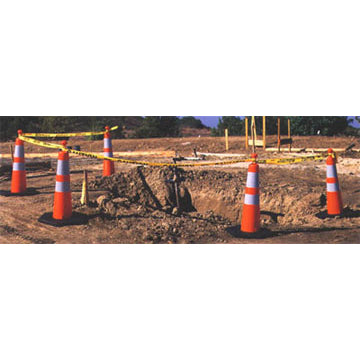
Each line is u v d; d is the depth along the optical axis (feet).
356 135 59.72
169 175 25.75
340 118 60.29
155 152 47.96
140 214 22.71
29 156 46.85
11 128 68.23
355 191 26.48
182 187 25.26
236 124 72.84
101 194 25.25
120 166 38.68
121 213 22.49
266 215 23.09
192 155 47.34
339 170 34.42
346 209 22.15
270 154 45.75
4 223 20.99
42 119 73.00
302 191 23.80
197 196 25.05
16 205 24.06
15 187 27.02
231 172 29.66
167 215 22.98
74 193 25.70
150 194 25.40
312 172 33.06
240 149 50.03
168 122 70.54
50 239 19.25
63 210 21.20
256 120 65.92
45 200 25.23
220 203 24.32
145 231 20.21
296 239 19.04
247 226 20.03
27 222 21.22
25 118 70.74
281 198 23.36
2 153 47.52
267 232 20.21
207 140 54.95
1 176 33.09
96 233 19.97
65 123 70.54
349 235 19.07
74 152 21.40
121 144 54.19
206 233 20.45
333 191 21.63
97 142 56.39
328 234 19.39
